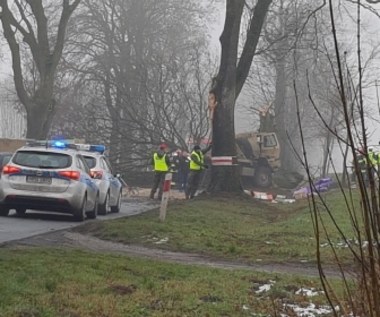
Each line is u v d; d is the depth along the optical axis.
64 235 12.95
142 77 38.41
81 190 15.84
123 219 15.38
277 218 18.17
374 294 3.51
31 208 16.00
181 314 6.61
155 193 26.66
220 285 8.09
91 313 6.29
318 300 7.44
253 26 22.83
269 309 6.89
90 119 39.97
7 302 6.27
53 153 15.97
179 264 9.82
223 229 14.30
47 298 6.60
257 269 10.02
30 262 8.40
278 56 26.22
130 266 8.93
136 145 37.97
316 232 3.88
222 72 22.67
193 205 19.36
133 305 6.76
